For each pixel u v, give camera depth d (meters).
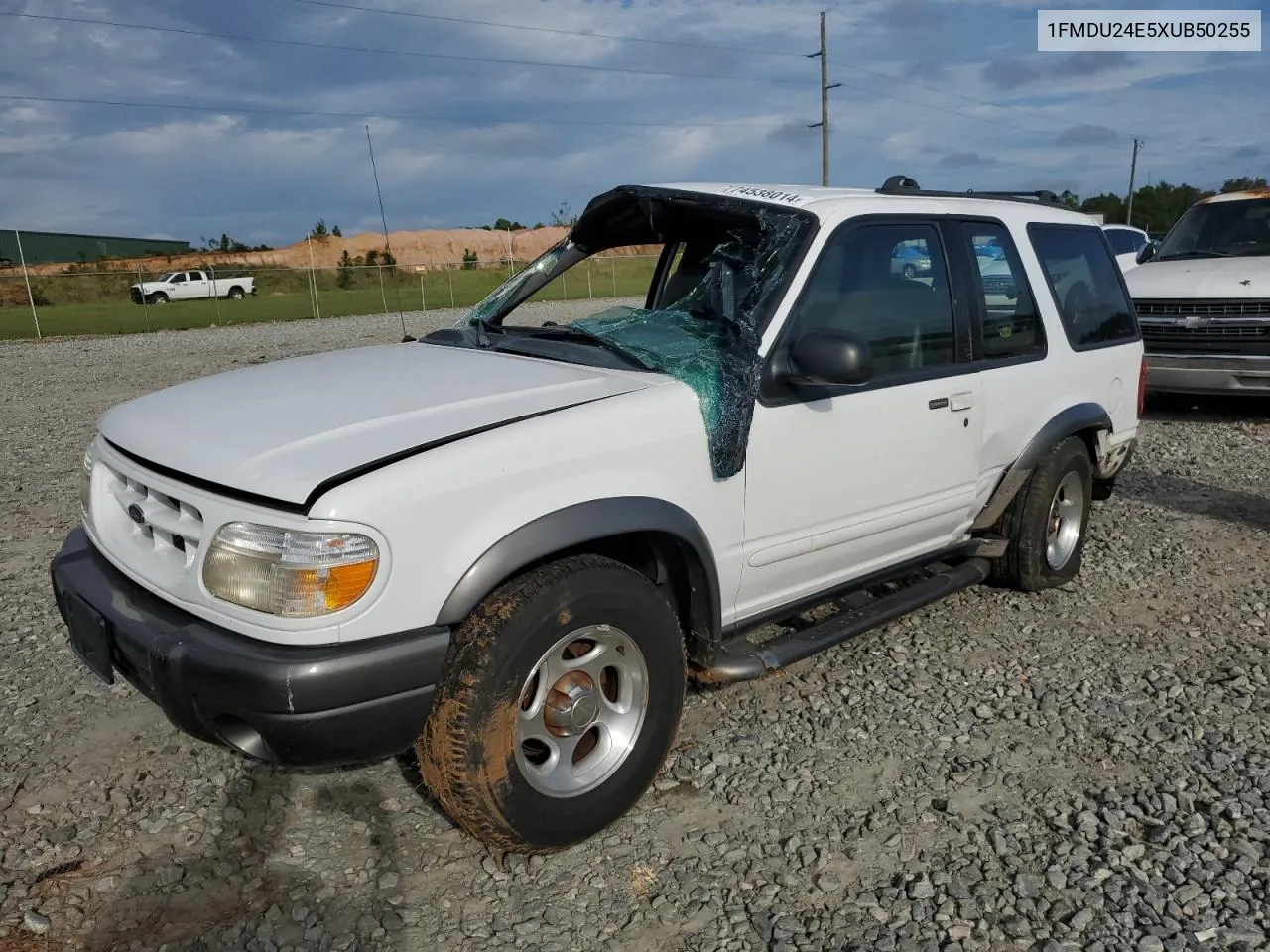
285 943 2.55
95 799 3.18
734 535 3.25
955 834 3.02
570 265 4.30
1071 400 4.70
